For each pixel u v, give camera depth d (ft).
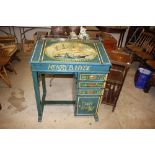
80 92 7.50
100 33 11.81
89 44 8.13
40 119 8.48
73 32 9.10
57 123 8.47
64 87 11.05
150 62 11.18
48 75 11.55
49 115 8.88
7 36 12.94
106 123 8.64
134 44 13.70
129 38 15.72
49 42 8.00
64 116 8.88
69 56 6.93
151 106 9.93
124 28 13.19
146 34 13.15
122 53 8.94
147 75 10.67
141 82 11.05
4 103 9.36
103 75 6.97
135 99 10.36
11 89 10.41
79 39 8.48
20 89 10.45
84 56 7.04
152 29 13.26
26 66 12.87
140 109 9.64
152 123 8.81
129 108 9.65
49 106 9.42
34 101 9.62
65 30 9.53
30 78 11.50
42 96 9.95
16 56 13.56
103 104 9.82
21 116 8.68
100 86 7.34
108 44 11.06
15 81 11.11
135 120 8.93
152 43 12.51
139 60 13.35
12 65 12.87
